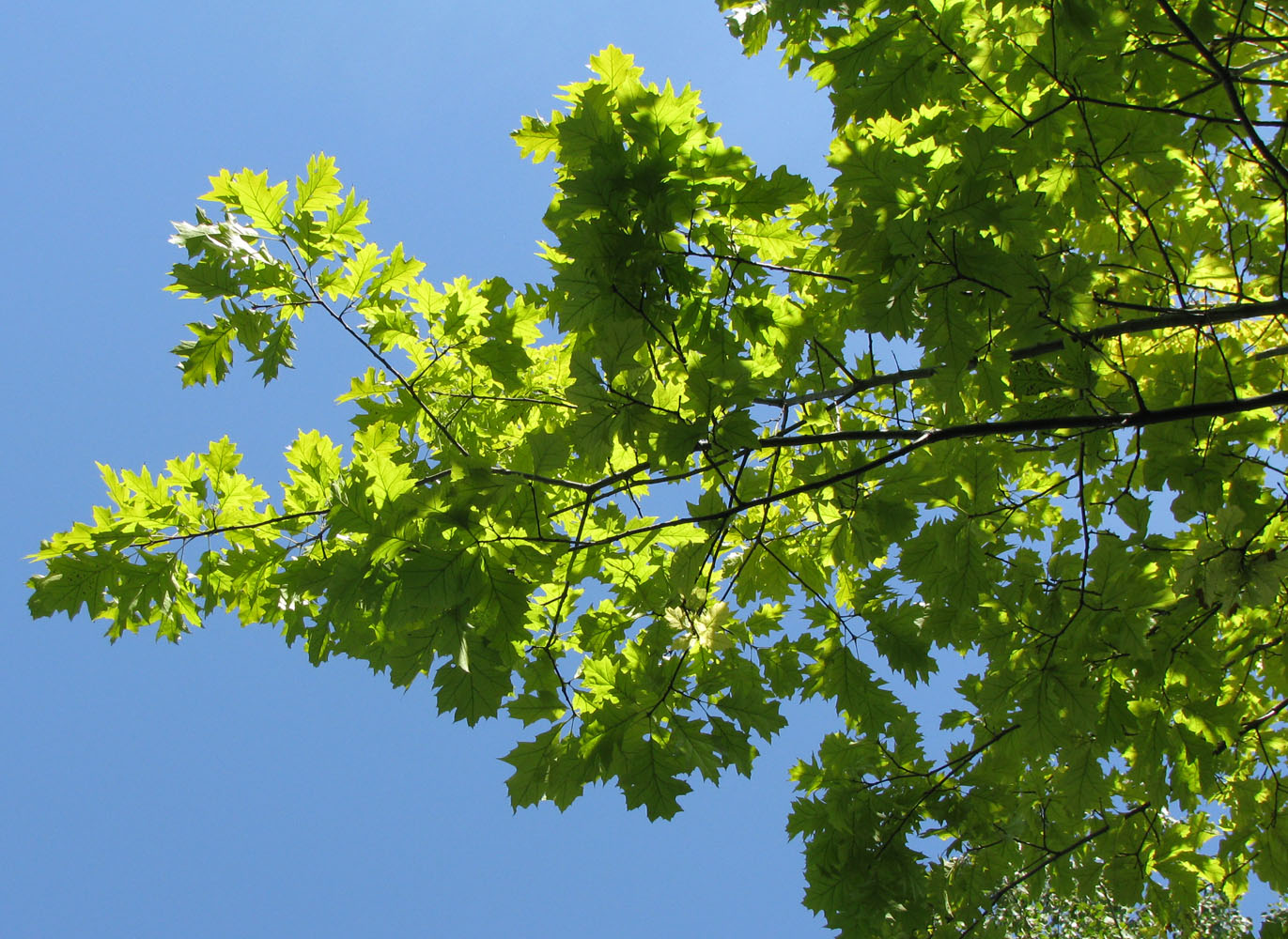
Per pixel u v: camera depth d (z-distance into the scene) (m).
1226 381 4.06
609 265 3.13
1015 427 3.03
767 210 3.33
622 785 3.35
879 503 3.63
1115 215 3.76
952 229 2.99
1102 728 3.55
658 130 3.08
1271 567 2.84
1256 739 4.34
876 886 3.96
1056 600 3.36
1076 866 4.48
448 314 4.32
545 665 3.44
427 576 2.93
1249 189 4.57
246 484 3.94
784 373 3.91
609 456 3.15
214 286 3.77
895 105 3.51
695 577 3.43
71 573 3.65
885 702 3.75
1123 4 3.36
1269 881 4.21
